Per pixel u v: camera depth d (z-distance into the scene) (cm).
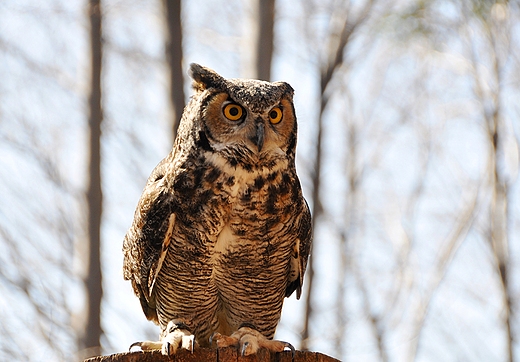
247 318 1095
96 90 2167
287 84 1053
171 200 1010
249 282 1054
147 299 1107
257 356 945
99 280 1962
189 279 1046
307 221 1073
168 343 923
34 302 1794
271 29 1750
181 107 1820
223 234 1010
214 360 927
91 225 2014
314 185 2316
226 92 1012
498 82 2223
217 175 993
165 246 1029
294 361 954
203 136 1007
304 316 2134
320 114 2331
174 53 1836
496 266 2283
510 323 2228
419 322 2261
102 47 2247
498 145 2283
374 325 2277
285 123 1025
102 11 2217
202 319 1092
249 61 1747
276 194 1002
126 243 1124
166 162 1064
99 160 2098
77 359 1786
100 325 1917
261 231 1007
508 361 2206
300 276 1096
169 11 1845
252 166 994
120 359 898
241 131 997
